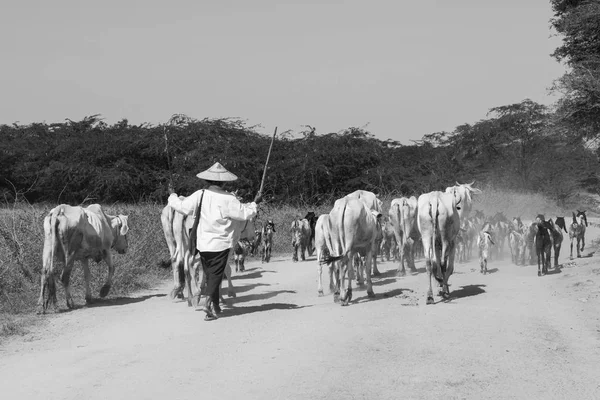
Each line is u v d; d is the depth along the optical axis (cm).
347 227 1243
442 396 664
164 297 1373
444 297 1262
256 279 1727
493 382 712
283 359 798
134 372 753
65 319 1120
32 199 4297
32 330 1030
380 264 2083
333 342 884
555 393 680
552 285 1454
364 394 667
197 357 818
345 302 1220
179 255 1290
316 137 4591
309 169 4200
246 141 4328
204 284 1204
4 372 771
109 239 1330
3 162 4256
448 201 1260
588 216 4712
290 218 2989
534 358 810
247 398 656
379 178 4366
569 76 2084
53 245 1193
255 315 1115
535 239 1808
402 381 710
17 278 1362
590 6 2234
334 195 4366
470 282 1553
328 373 737
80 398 665
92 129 4694
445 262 1280
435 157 5112
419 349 848
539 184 5047
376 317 1071
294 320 1055
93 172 4069
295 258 2270
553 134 2386
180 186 3934
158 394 672
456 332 952
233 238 1113
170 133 4178
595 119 2191
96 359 820
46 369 779
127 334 980
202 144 4109
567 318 1057
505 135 5212
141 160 4316
